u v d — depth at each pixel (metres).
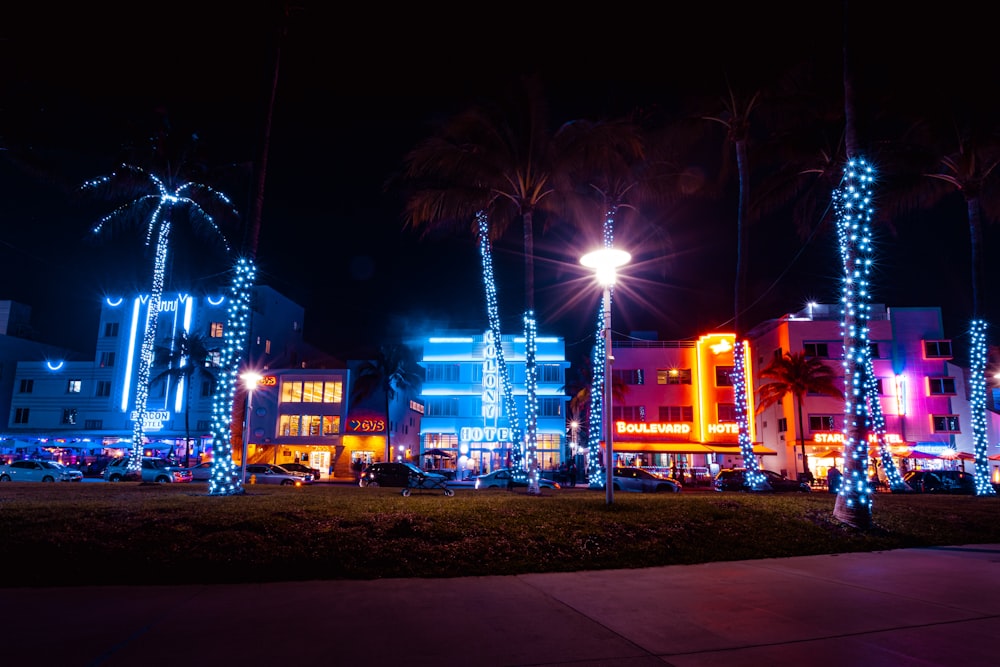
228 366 18.39
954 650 5.84
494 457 51.34
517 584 8.66
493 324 27.25
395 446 54.41
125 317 55.16
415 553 9.91
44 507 11.81
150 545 9.61
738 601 7.71
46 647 5.67
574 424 57.25
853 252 15.22
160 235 38.12
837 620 6.86
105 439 52.12
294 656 5.50
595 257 14.72
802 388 44.78
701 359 50.78
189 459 50.62
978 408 25.34
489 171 22.88
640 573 9.53
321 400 53.19
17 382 55.38
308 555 9.55
